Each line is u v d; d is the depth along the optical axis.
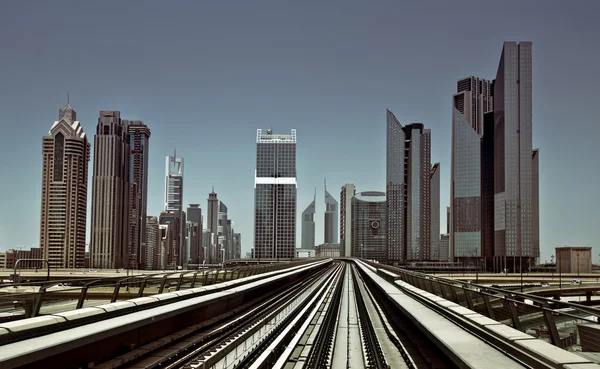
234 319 22.12
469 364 8.67
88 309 11.65
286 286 49.88
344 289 50.50
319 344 18.19
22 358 8.38
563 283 106.38
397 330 20.62
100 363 11.47
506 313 11.56
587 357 8.22
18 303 10.55
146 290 22.53
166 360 12.95
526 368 8.40
